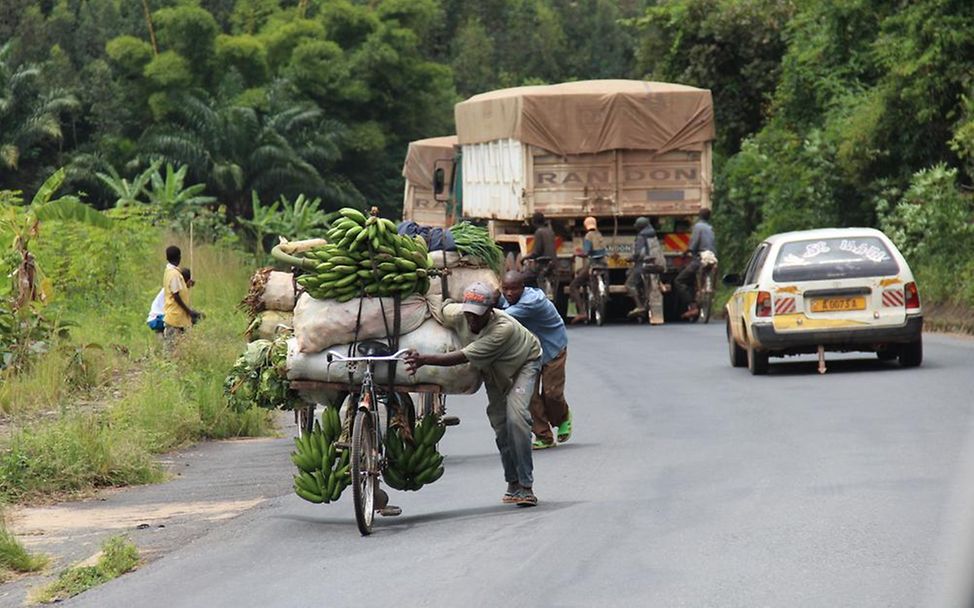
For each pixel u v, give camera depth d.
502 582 20.05
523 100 73.00
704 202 74.56
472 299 26.00
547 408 33.97
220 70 170.50
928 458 28.45
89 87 169.00
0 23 185.12
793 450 30.48
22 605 21.25
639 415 38.31
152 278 81.56
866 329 44.53
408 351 26.31
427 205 106.62
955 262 68.06
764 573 19.66
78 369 47.28
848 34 86.25
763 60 105.50
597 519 24.30
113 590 21.70
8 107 157.00
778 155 90.56
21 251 49.59
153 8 185.75
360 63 178.25
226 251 97.38
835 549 20.88
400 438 27.14
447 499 28.30
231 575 22.14
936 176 69.62
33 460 32.34
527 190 73.38
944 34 70.12
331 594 20.22
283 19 190.00
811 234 46.22
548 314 33.66
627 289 74.12
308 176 163.38
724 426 35.00
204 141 160.75
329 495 26.75
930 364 46.34
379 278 26.45
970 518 22.19
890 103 74.69
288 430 43.38
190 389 43.09
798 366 49.00
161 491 32.22
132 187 110.38
